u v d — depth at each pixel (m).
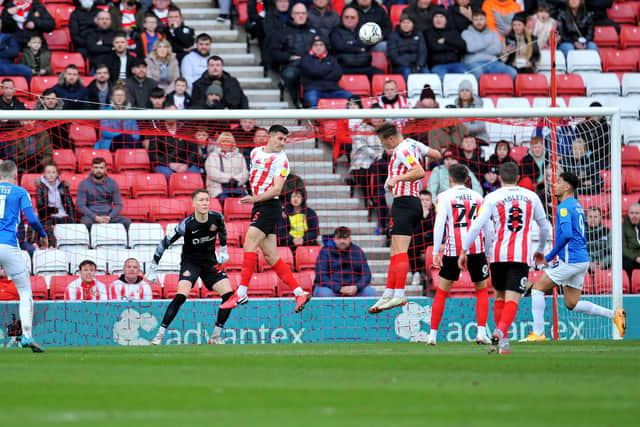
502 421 17.39
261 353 37.28
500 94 70.38
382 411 18.84
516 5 75.31
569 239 44.44
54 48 69.44
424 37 70.81
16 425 16.67
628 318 53.59
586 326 53.72
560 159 60.53
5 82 59.62
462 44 70.75
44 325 49.75
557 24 74.94
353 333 51.81
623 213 62.47
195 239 45.00
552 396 21.33
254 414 18.36
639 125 69.38
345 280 54.44
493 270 35.97
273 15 70.31
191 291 53.78
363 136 60.88
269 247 43.00
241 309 51.00
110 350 40.59
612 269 50.84
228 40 73.50
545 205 57.81
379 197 58.59
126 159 60.56
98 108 62.50
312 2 73.25
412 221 41.59
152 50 66.62
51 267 54.38
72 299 51.31
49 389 22.72
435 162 60.94
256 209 42.53
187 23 73.75
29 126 58.44
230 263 55.25
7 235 37.97
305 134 62.12
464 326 52.50
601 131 61.16
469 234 35.50
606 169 61.38
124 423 16.98
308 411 18.81
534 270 56.03
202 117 48.75
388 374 26.91
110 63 65.56
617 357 33.97
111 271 55.09
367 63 69.06
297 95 67.81
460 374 26.92
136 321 50.53
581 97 71.12
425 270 55.62
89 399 20.73
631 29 77.00
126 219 56.38
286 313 51.34
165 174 59.78
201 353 37.50
